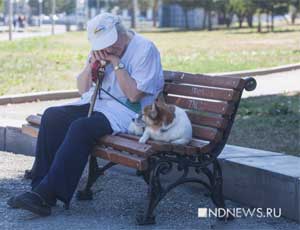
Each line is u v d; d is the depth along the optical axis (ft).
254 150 32.04
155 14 349.20
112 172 34.45
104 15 28.43
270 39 177.78
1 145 40.27
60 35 218.18
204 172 26.73
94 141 27.27
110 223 26.53
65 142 26.45
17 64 92.32
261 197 27.96
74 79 75.20
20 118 49.44
